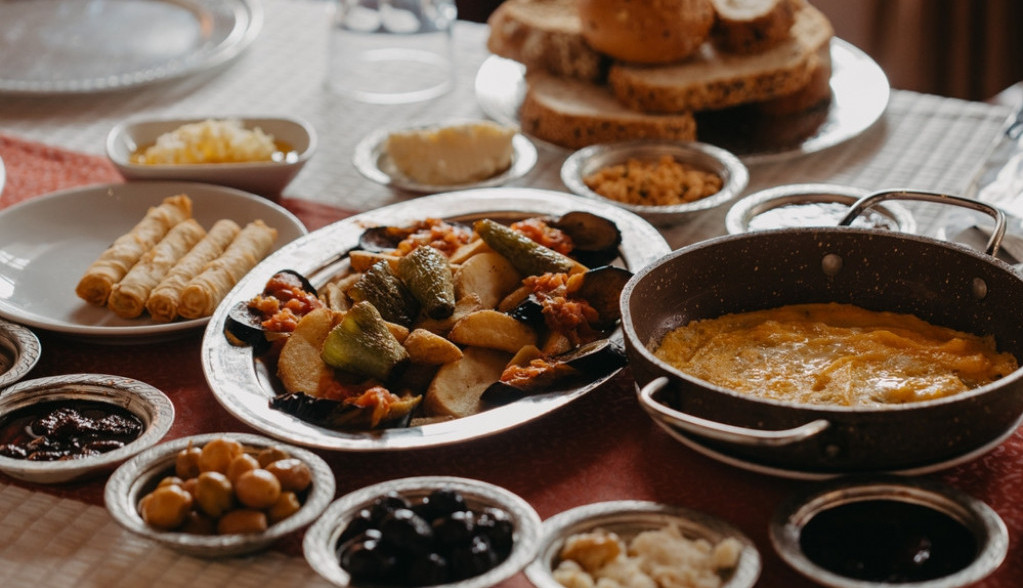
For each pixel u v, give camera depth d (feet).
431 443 3.29
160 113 4.96
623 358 3.49
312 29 5.65
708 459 3.38
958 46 6.72
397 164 4.43
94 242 4.17
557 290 3.66
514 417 3.35
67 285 4.00
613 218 4.01
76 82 4.94
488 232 3.78
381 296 3.65
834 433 3.09
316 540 3.02
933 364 3.43
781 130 4.67
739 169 4.30
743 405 3.12
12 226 4.13
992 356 3.43
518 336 3.59
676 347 3.50
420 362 3.54
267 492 3.10
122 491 3.16
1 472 3.43
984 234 3.99
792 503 3.07
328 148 4.75
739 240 3.56
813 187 4.15
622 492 3.32
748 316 3.60
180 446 3.25
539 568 2.98
